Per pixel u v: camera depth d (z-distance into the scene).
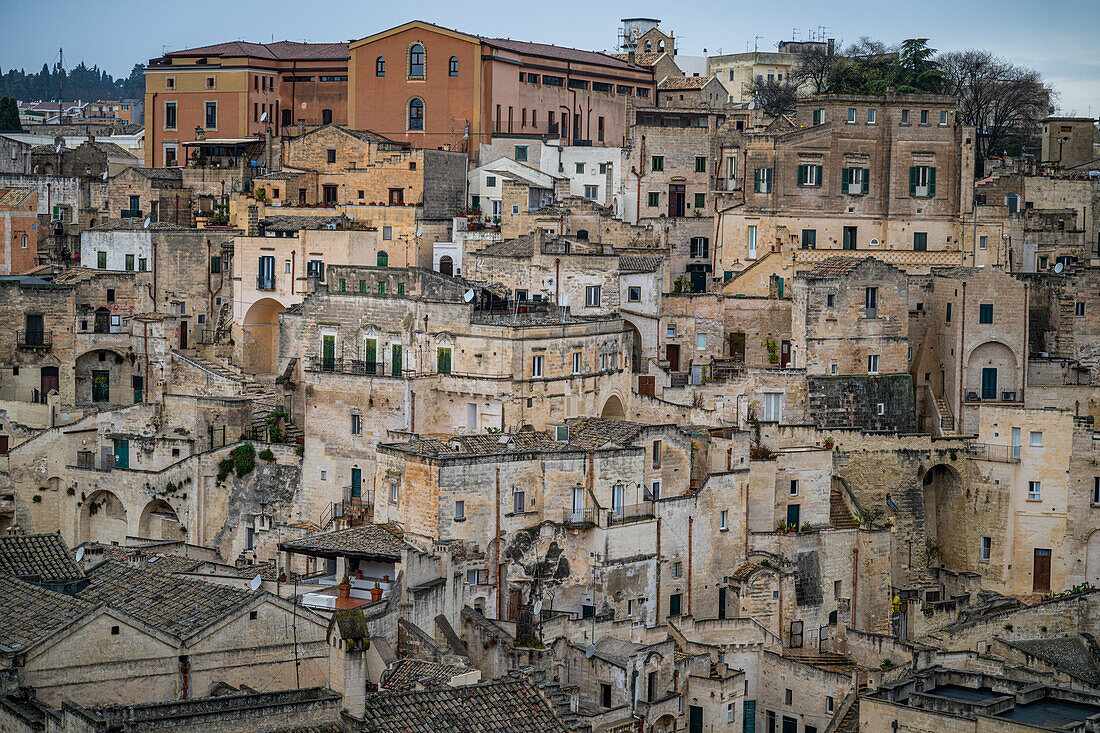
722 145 197.25
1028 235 193.88
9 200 188.38
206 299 181.62
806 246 179.62
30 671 97.06
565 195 192.38
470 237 178.88
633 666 124.38
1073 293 171.38
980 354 164.88
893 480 156.12
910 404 163.00
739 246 181.25
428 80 196.25
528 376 142.88
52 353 169.00
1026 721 114.75
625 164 195.25
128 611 106.00
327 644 106.69
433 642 117.44
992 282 164.12
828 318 160.50
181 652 102.31
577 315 154.75
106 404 167.12
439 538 127.75
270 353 176.88
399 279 151.00
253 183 190.00
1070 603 148.12
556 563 132.62
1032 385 166.50
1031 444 154.00
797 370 159.12
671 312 166.62
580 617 130.88
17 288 167.50
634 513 136.88
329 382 148.12
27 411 162.38
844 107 179.62
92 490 156.75
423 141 196.38
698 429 146.25
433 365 146.12
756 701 136.50
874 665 140.12
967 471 156.75
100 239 186.50
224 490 153.25
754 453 148.38
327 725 92.62
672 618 136.12
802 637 145.12
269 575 129.75
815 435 154.38
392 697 96.31
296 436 156.88
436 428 145.75
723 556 144.12
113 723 87.50
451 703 97.50
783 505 149.25
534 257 157.38
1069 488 152.62
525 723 98.00
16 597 104.38
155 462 156.12
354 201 187.62
